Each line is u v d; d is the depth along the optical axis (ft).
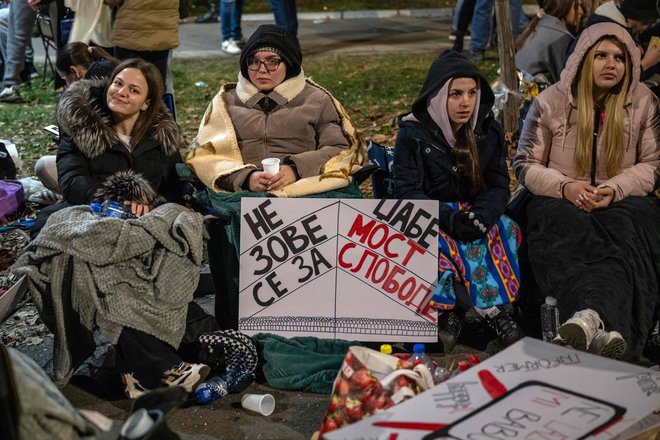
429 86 14.47
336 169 15.05
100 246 12.92
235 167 14.98
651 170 14.97
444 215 14.30
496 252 14.48
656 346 14.65
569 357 10.10
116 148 14.78
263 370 13.57
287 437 12.18
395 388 10.38
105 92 14.97
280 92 15.56
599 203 14.55
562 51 20.08
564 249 14.14
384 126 26.89
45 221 14.51
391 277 14.01
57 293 12.96
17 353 9.11
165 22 22.39
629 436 8.95
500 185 14.80
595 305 13.23
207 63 36.99
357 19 50.39
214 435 12.21
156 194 14.73
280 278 14.08
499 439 8.86
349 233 14.03
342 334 14.01
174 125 15.20
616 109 14.76
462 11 33.50
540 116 15.23
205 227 14.03
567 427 9.01
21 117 27.76
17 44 29.84
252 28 47.34
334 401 10.59
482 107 14.76
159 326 12.92
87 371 13.99
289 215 14.07
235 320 14.40
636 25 20.52
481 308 14.11
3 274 16.67
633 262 13.85
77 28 22.82
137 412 8.20
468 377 9.79
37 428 8.48
